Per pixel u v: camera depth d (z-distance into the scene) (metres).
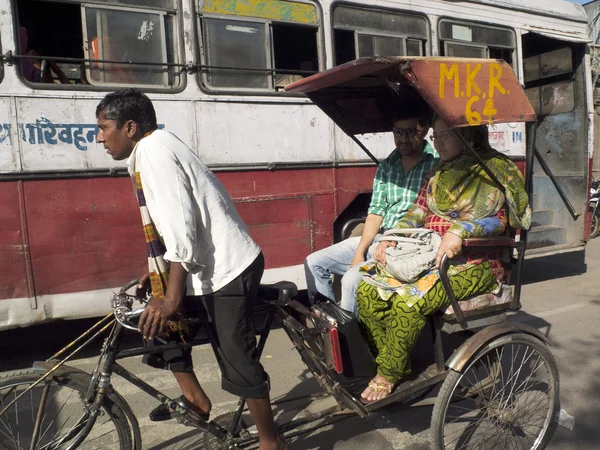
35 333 4.54
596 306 5.02
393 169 3.29
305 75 4.41
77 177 3.60
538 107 6.64
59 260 3.59
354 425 2.90
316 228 4.48
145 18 3.81
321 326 2.33
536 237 6.02
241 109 4.13
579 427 2.85
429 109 3.08
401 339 2.38
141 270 3.84
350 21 4.52
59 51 4.65
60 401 2.54
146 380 3.58
